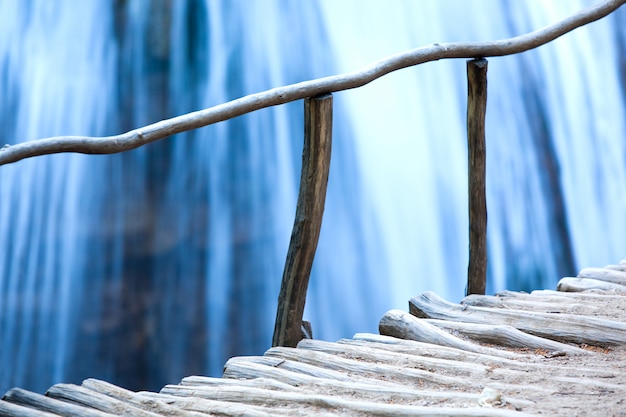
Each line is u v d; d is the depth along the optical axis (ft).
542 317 13.14
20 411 9.95
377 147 47.03
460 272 45.93
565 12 48.01
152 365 42.42
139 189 45.01
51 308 42.16
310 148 13.01
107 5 46.21
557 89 47.01
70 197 43.65
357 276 45.11
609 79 47.11
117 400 10.40
